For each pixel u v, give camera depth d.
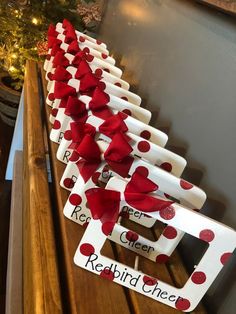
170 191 0.74
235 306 0.69
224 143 0.81
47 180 0.93
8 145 2.62
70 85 1.13
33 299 0.64
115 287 0.68
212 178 0.83
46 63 1.66
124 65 1.75
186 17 1.14
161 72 1.26
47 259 0.70
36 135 1.15
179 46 1.15
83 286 0.66
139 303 0.68
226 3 0.80
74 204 0.78
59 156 0.98
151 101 1.29
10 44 2.66
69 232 0.77
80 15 2.70
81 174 0.76
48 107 1.32
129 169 0.74
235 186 0.75
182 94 1.06
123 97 1.15
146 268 0.76
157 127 1.19
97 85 1.09
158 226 0.89
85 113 0.95
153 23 1.47
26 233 0.88
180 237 0.76
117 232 0.78
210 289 0.77
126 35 1.86
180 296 0.69
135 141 0.84
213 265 0.66
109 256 0.74
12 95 2.71
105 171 0.85
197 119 0.95
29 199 0.88
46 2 2.62
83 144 0.75
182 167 0.84
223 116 0.83
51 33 1.70
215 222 0.63
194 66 1.02
